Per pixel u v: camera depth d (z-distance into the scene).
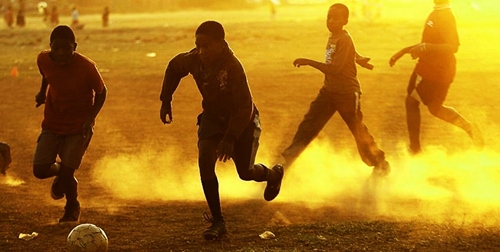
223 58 7.04
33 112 16.84
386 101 17.25
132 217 8.23
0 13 90.25
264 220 8.00
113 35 46.41
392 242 6.99
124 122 15.20
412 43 36.28
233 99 7.10
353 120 9.97
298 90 19.42
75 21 55.94
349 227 7.47
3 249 7.09
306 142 10.16
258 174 7.64
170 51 34.31
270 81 21.38
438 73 10.90
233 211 8.42
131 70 25.52
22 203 9.01
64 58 7.62
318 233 7.32
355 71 9.94
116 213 8.41
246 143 7.38
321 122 10.13
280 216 8.09
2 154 8.28
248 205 8.71
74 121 7.96
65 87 7.82
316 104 10.11
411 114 11.20
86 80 7.82
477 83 20.12
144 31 49.12
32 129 14.68
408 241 7.02
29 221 8.14
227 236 7.35
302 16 68.94
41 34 49.75
